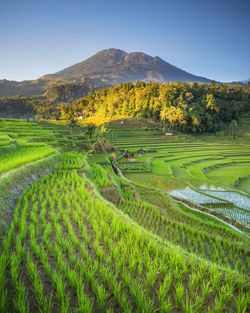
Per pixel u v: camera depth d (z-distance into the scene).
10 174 18.69
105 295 7.68
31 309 7.29
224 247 16.42
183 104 133.38
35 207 14.95
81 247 10.30
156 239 12.96
